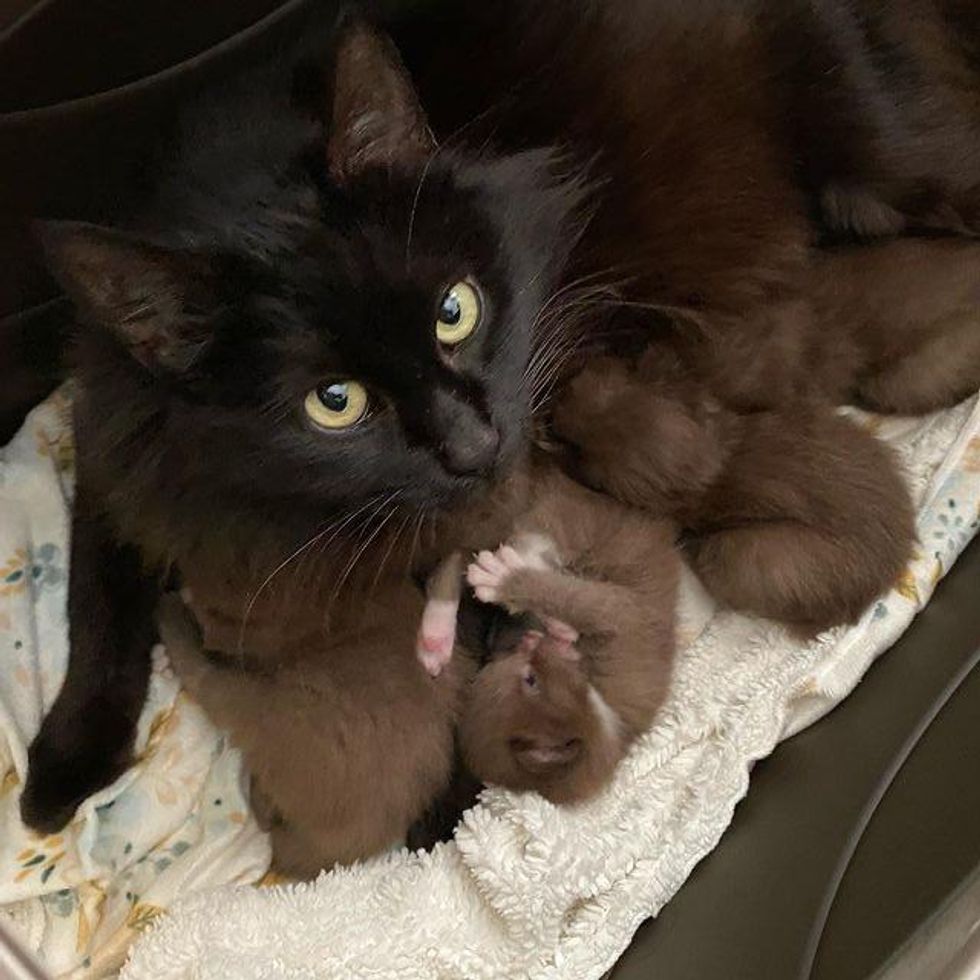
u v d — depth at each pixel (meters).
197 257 0.24
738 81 0.35
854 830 0.32
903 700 0.36
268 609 0.33
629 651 0.35
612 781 0.35
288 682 0.34
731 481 0.36
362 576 0.34
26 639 0.36
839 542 0.36
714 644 0.38
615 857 0.34
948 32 0.39
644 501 0.37
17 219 0.33
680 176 0.35
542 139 0.33
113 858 0.35
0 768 0.34
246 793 0.36
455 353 0.28
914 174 0.38
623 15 0.34
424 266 0.27
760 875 0.33
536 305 0.31
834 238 0.40
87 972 0.33
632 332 0.37
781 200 0.37
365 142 0.26
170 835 0.35
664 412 0.35
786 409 0.37
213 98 0.30
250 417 0.27
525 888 0.33
